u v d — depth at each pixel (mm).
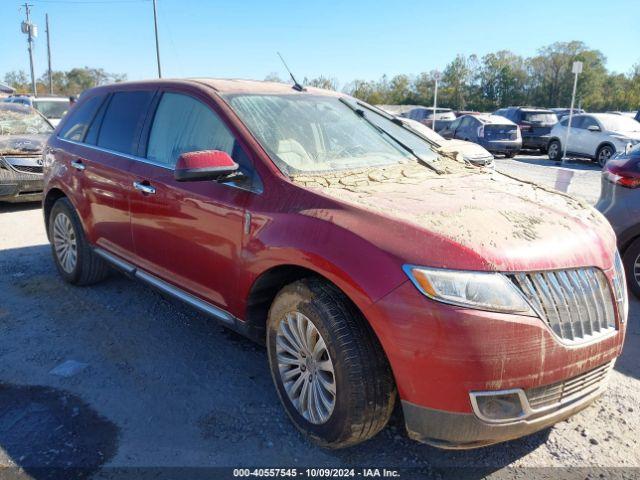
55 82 81812
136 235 4105
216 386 3537
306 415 2957
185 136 3781
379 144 3986
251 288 3164
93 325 4379
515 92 84625
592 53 81750
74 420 3146
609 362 2758
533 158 20719
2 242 6715
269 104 3762
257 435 3061
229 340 4180
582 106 82938
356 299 2555
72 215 4922
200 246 3504
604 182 5473
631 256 5250
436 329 2371
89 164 4570
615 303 2771
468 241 2518
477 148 8562
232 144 3434
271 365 3162
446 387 2396
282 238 2902
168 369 3732
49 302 4816
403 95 82562
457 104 84250
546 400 2520
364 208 2773
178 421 3164
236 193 3266
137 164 4070
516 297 2416
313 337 2832
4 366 3723
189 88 3895
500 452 2977
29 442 2947
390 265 2492
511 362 2375
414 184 3322
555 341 2461
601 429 3193
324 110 4008
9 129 9219
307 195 2982
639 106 75312
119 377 3617
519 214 2871
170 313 4633
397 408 3309
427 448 2990
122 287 5184
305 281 2871
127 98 4523
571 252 2650
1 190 8164
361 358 2607
